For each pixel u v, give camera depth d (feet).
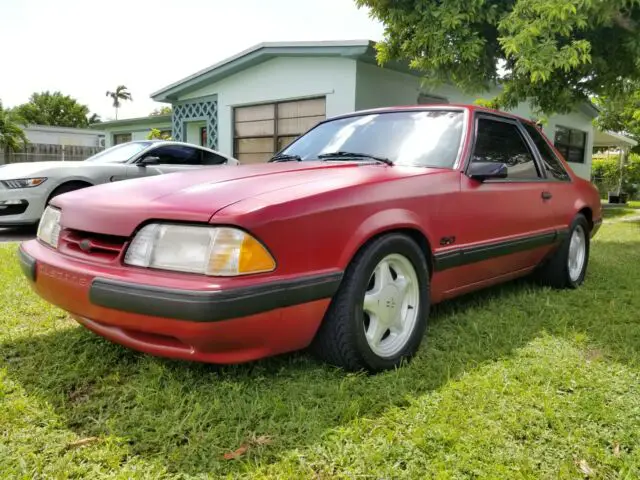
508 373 7.82
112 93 215.10
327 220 7.13
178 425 6.27
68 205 7.77
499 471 5.49
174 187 7.54
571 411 6.70
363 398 6.89
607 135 66.23
